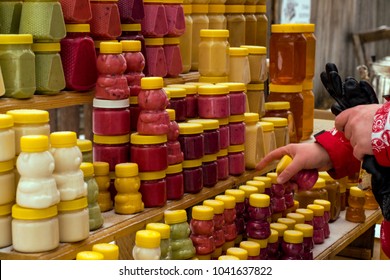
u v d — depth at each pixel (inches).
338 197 89.6
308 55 90.0
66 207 50.4
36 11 56.3
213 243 62.2
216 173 68.5
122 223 56.2
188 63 79.6
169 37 73.5
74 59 59.5
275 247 70.7
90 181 54.5
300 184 61.7
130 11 66.4
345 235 84.4
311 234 73.6
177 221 58.8
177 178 62.8
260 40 93.5
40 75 57.1
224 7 84.7
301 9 172.6
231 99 70.8
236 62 76.1
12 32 58.2
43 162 47.6
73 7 58.7
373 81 141.0
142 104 59.7
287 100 87.4
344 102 55.9
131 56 62.9
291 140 86.0
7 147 48.4
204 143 66.6
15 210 48.3
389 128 51.2
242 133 72.1
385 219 55.3
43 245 48.3
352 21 212.8
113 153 60.3
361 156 54.0
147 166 59.7
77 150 50.8
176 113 66.4
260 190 71.6
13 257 48.3
